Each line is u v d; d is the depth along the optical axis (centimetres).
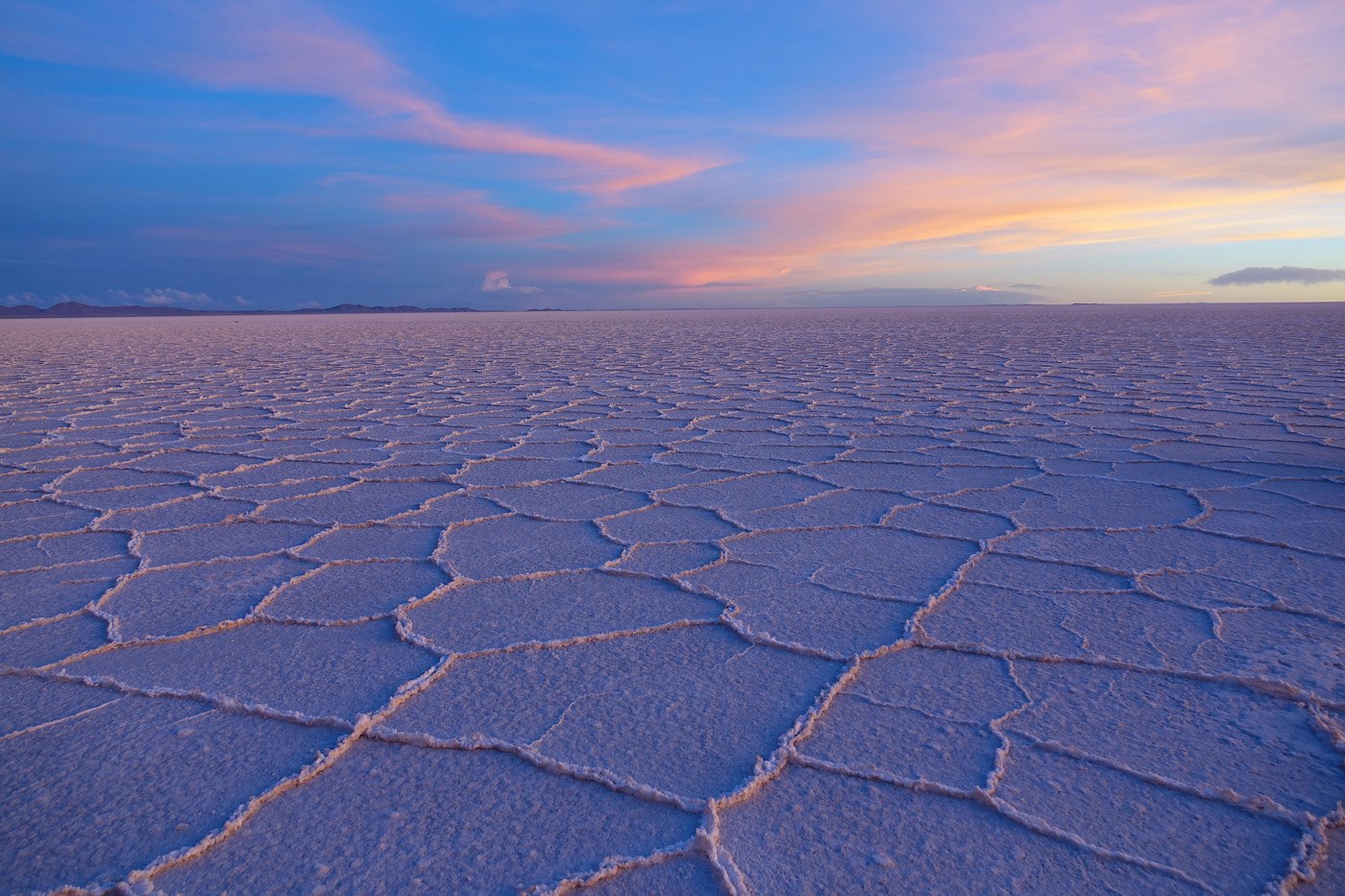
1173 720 137
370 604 194
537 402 588
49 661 163
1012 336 1430
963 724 136
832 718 138
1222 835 108
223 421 504
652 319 3669
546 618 184
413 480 332
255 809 115
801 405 555
